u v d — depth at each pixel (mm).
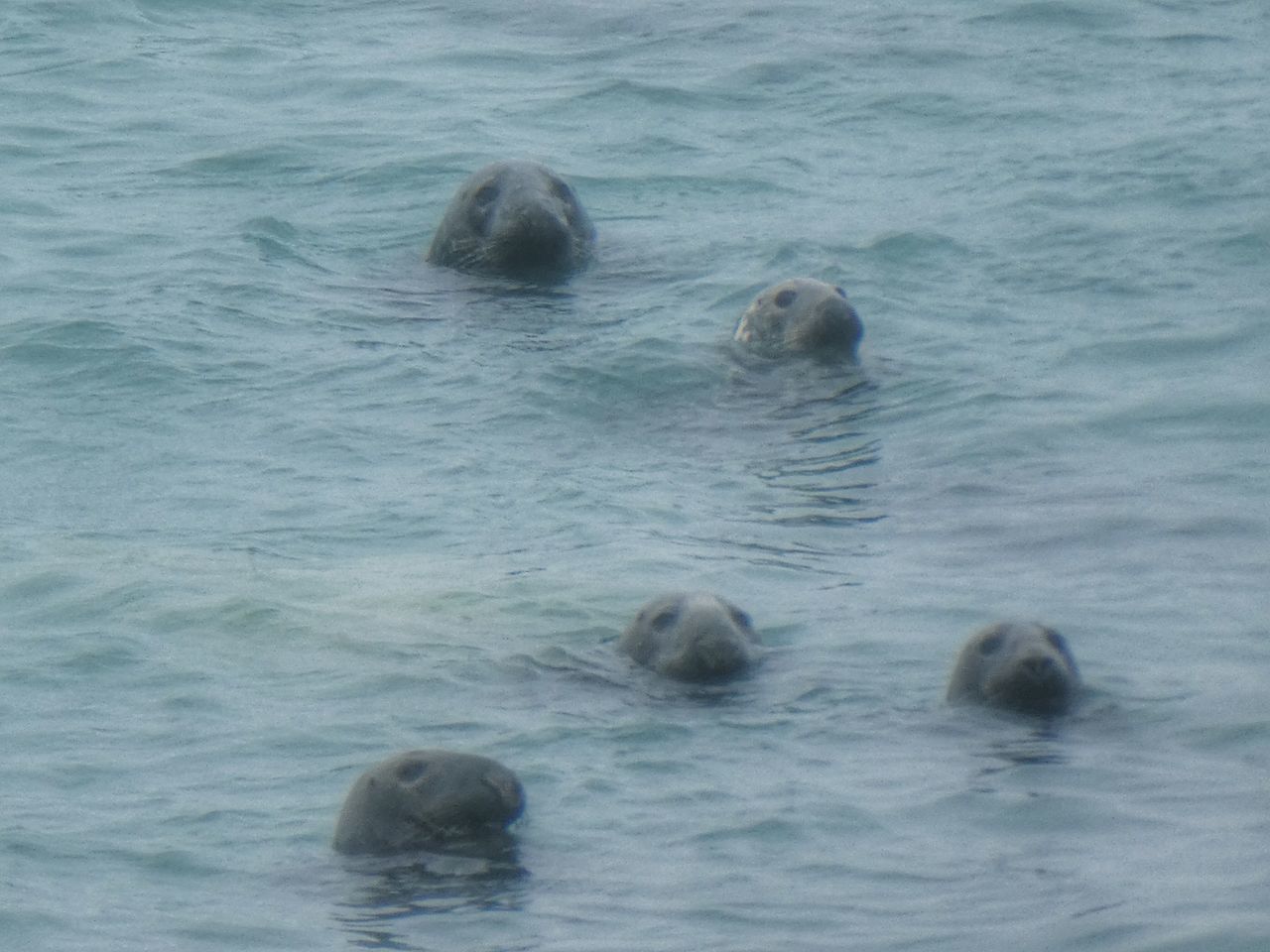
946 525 55562
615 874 37094
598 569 52719
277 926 35625
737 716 44094
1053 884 36000
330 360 68062
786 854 37688
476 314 72188
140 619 49812
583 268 76438
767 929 34812
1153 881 35844
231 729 44125
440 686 46062
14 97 95625
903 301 71938
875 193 83062
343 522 56281
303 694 45844
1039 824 38500
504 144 89438
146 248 78125
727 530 55656
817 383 65938
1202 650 47000
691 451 61500
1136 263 74188
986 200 81125
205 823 39781
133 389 65625
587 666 47125
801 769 41406
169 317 71062
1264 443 59781
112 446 61938
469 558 53688
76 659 47688
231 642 48594
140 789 41312
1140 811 38875
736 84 97000
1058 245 76250
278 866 38031
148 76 98688
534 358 67938
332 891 36906
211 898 36781
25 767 42312
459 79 98375
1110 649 47188
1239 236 76062
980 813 39031
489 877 37156
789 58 100188
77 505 58031
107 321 70250
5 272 75375
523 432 62750
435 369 67312
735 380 66438
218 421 63594
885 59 99750
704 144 89688
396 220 81875
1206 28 102625
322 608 50375
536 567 52938
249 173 86562
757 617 49656
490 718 44312
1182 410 62312
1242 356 66000
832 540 54781
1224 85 94000
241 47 103312
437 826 38562
